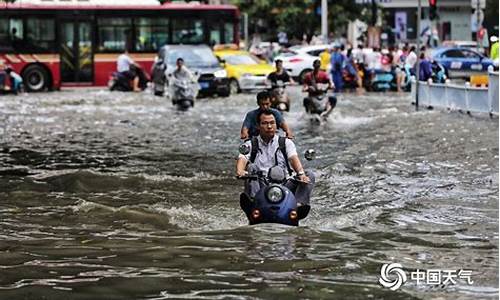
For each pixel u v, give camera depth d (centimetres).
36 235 1972
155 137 4103
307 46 8350
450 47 8450
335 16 10069
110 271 1620
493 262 1691
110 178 2817
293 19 10081
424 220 2130
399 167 3022
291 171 2031
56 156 3444
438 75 6381
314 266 1653
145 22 7525
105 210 2278
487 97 4881
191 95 5672
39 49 7319
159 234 1964
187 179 2811
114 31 7500
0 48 7225
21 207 2345
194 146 3734
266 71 7181
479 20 8312
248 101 6362
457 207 2298
